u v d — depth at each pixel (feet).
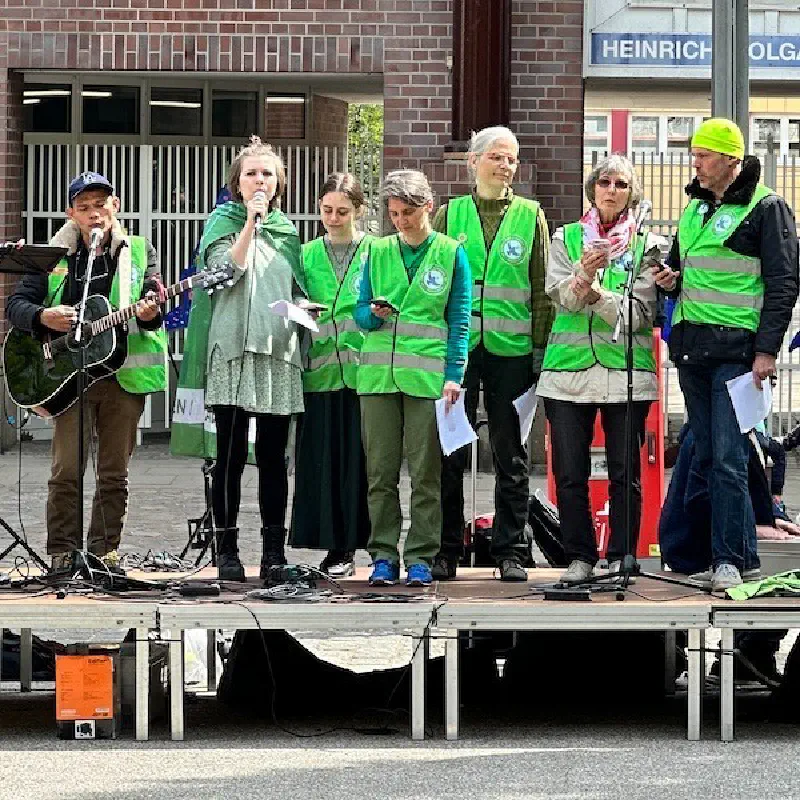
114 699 34.76
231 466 36.81
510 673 37.83
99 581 36.40
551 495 42.34
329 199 39.01
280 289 36.81
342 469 38.34
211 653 38.86
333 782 31.96
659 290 36.83
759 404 35.65
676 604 34.40
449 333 36.63
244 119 71.26
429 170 63.26
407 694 37.19
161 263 70.54
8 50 65.31
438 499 36.78
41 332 37.50
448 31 64.54
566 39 64.49
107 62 65.16
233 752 33.81
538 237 37.88
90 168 70.33
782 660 39.75
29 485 59.82
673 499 38.14
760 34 65.31
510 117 64.59
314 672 37.40
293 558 47.32
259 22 64.90
